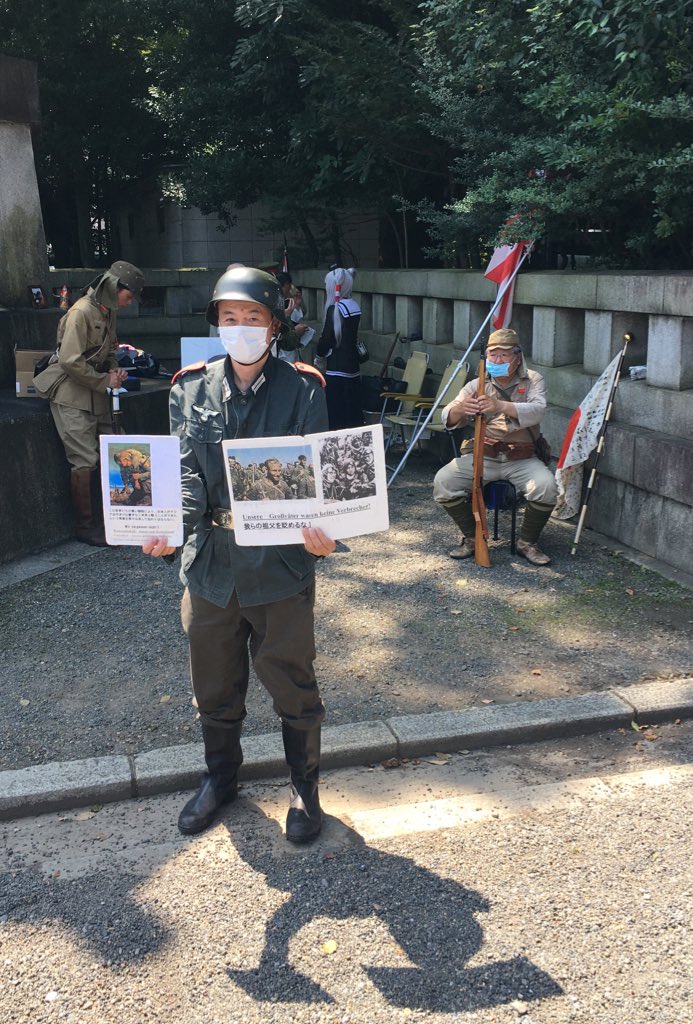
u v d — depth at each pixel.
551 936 2.79
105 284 6.23
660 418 5.82
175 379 3.13
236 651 3.23
